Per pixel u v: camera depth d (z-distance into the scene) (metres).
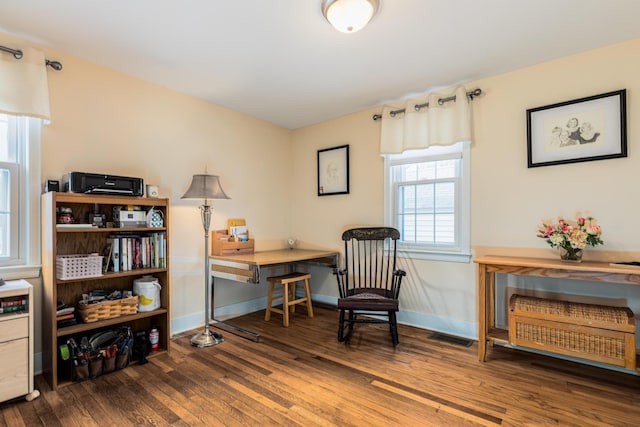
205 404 1.86
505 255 2.69
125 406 1.83
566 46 2.30
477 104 2.83
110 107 2.59
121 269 2.42
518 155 2.64
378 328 3.15
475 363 2.38
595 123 2.32
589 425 1.66
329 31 2.10
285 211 4.19
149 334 2.56
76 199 2.15
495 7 1.85
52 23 1.99
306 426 1.66
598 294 2.34
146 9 1.86
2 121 2.16
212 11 1.89
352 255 3.65
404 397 1.92
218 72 2.67
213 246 3.30
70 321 2.15
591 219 2.34
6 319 1.81
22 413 1.77
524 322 2.28
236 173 3.58
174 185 3.02
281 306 3.96
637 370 1.95
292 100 3.29
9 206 2.15
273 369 2.29
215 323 3.28
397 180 3.37
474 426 1.65
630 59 2.22
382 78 2.78
